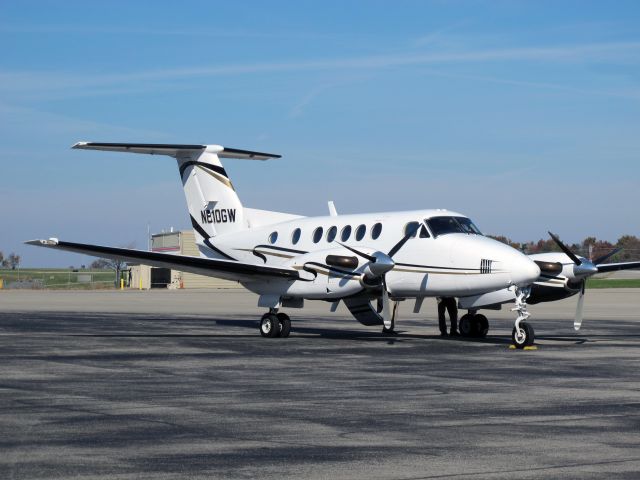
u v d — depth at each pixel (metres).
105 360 15.54
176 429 8.77
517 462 7.33
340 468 7.12
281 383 12.40
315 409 10.04
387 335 22.19
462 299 19.50
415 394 11.28
